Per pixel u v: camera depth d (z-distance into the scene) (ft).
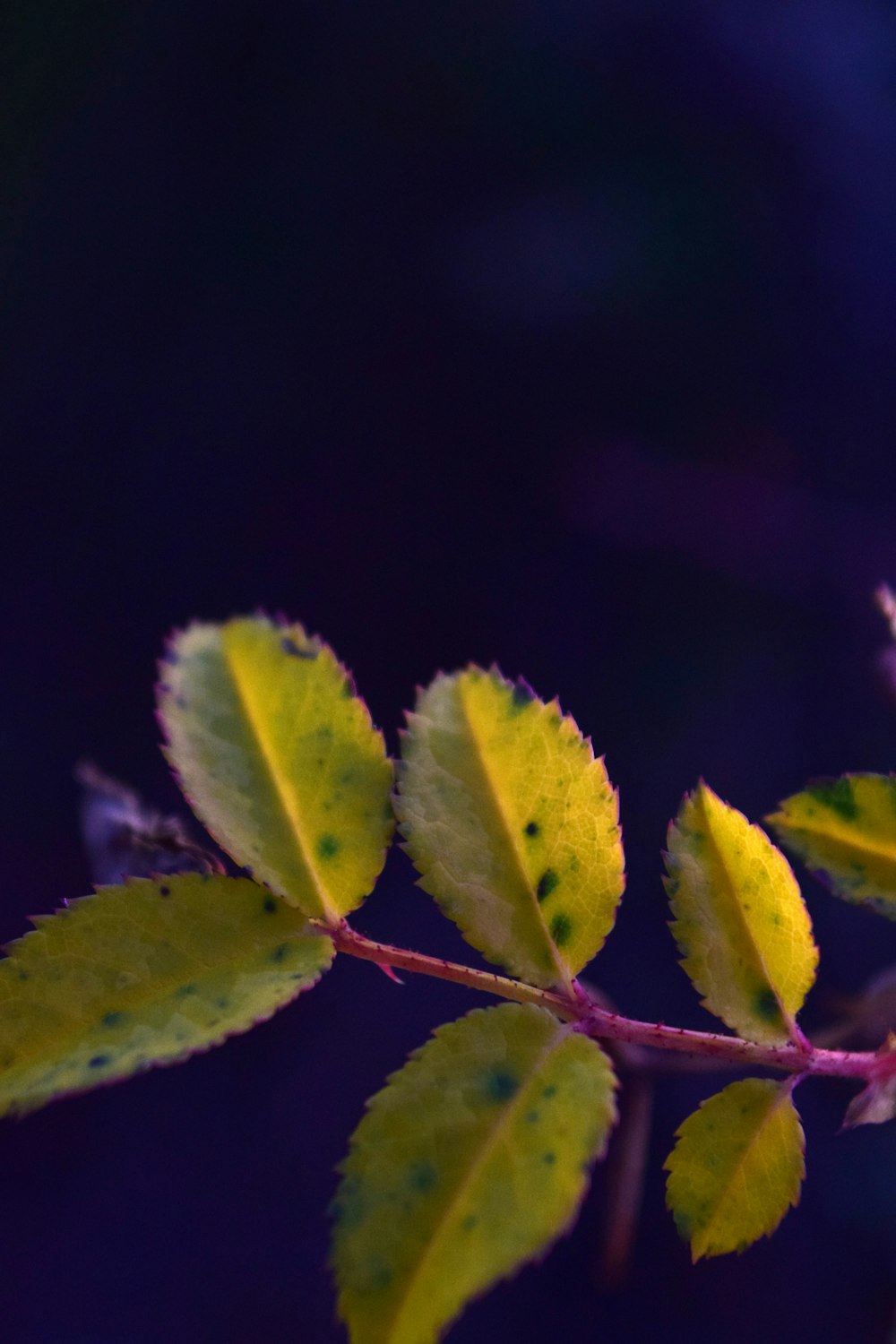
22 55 4.38
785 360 4.20
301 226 4.45
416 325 4.35
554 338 4.25
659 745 3.80
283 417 4.33
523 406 4.29
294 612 4.13
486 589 4.14
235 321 4.42
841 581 3.93
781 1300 2.89
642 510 4.11
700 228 4.22
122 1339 3.00
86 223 4.43
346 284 4.39
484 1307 3.04
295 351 4.39
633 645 4.00
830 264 4.19
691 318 4.20
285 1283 3.09
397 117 4.46
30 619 4.00
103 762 3.80
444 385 4.32
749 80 4.25
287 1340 3.00
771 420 4.16
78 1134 3.32
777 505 4.06
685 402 4.19
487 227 4.29
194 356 4.39
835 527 4.00
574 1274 3.05
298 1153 3.26
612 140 4.29
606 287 4.20
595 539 4.14
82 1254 3.14
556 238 4.22
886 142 4.23
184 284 4.42
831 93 4.26
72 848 3.63
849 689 3.76
